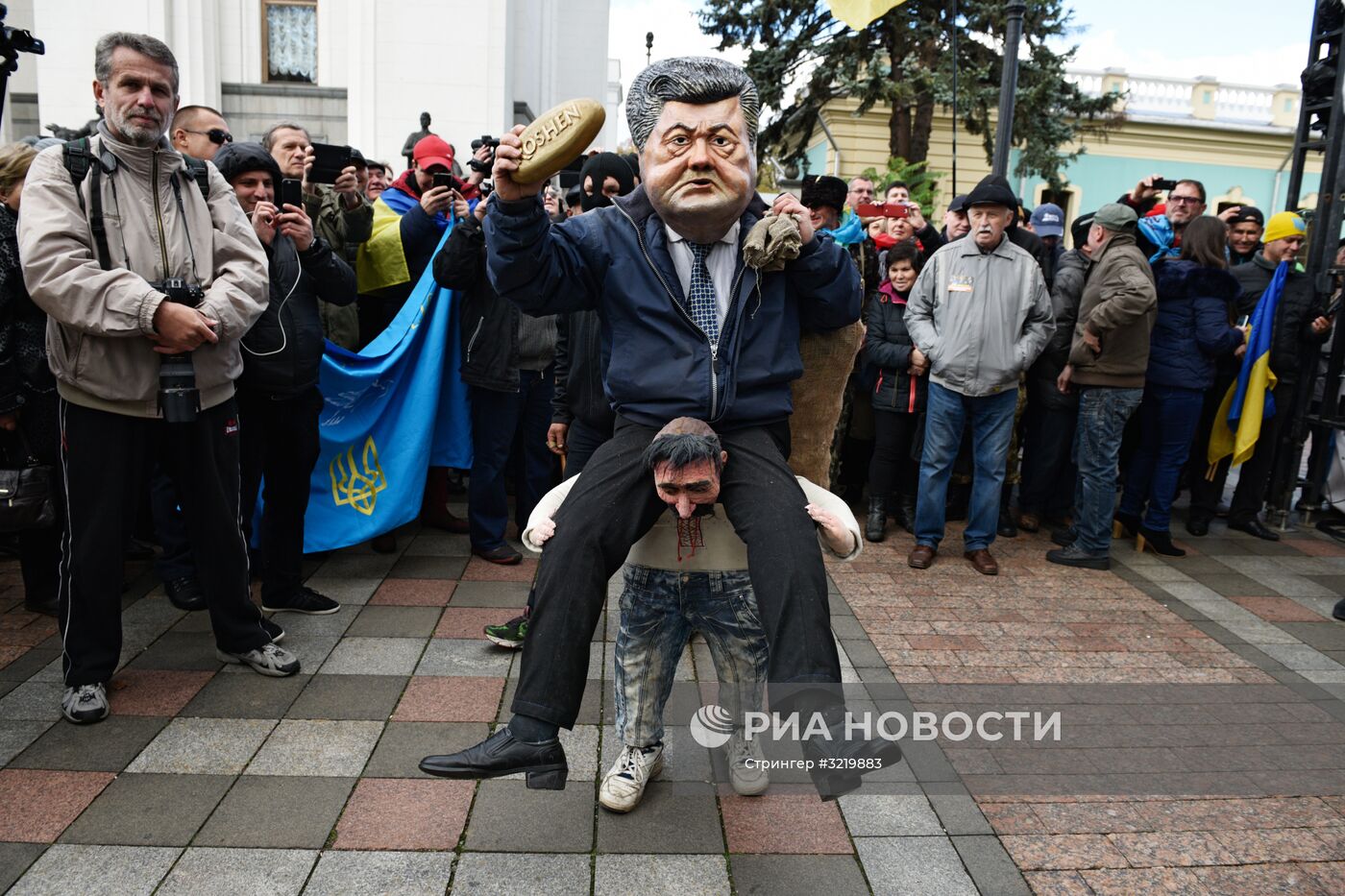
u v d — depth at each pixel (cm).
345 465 447
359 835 244
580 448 316
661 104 196
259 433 371
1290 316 539
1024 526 573
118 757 279
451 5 1153
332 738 293
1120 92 1852
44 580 386
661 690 254
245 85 1160
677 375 204
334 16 1162
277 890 223
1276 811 272
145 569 442
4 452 331
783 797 266
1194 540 566
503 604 411
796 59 1794
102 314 274
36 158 283
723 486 203
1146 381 518
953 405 478
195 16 1130
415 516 461
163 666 341
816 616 184
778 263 201
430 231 464
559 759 191
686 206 192
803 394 237
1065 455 559
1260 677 367
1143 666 374
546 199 427
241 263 307
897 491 581
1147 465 543
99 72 282
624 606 244
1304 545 561
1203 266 502
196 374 305
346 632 376
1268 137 2436
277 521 384
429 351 455
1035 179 2352
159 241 291
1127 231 484
